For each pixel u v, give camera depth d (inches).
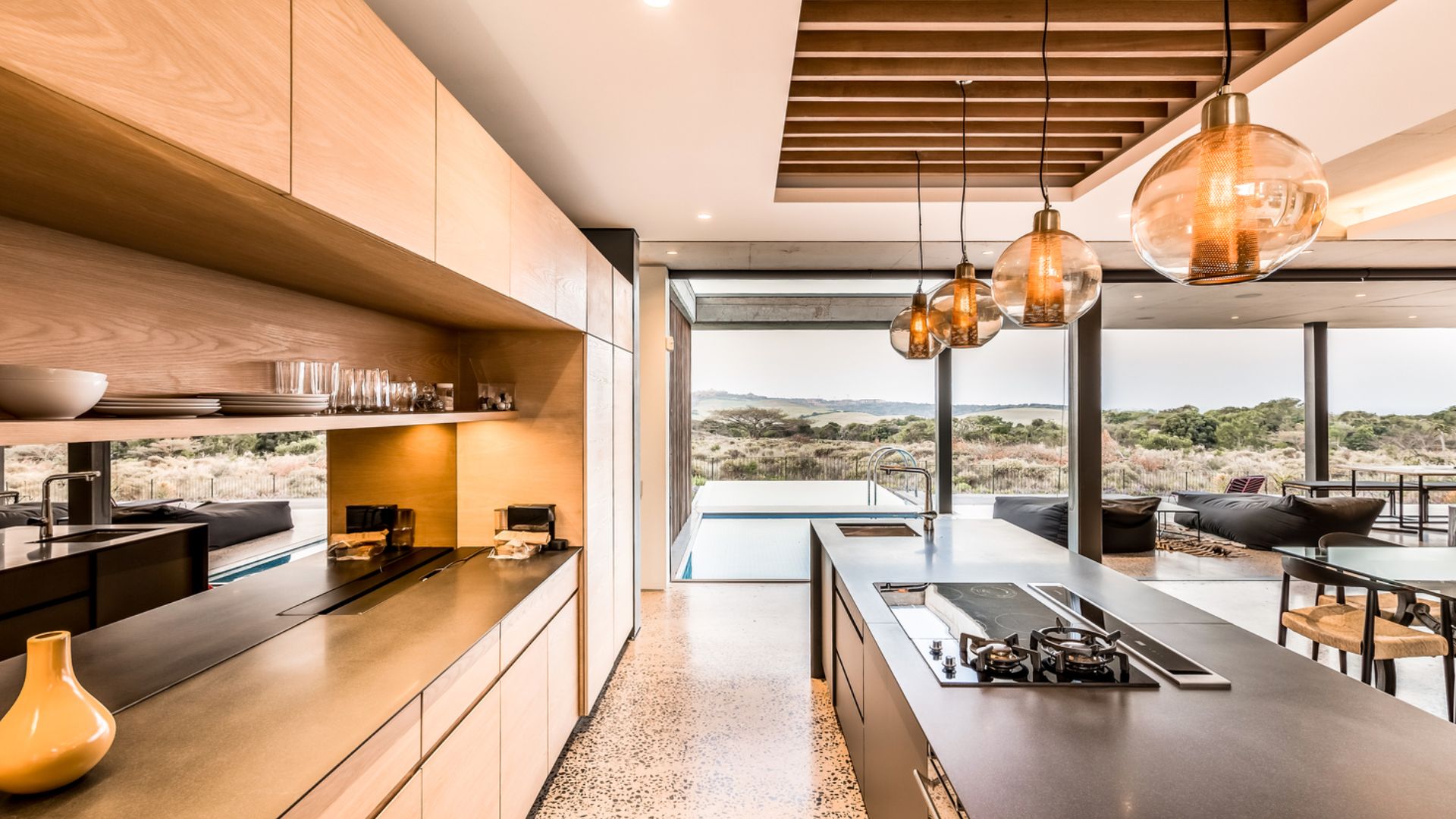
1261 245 43.3
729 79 79.4
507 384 111.4
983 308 98.1
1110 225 144.3
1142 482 249.8
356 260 58.5
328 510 113.0
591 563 111.9
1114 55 78.5
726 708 117.0
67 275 49.6
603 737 106.4
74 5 27.1
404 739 51.5
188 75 32.7
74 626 68.6
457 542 110.1
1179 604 80.0
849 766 97.4
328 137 43.8
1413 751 44.3
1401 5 64.0
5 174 36.7
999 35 78.4
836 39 78.5
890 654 63.4
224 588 83.7
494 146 72.6
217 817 36.1
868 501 232.7
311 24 42.1
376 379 76.1
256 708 50.0
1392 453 248.1
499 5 64.1
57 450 91.7
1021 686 54.8
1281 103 84.7
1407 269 187.6
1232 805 38.1
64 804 37.0
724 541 236.8
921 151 115.4
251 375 68.3
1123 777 41.2
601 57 74.4
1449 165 125.0
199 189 39.2
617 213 136.3
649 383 188.5
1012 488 226.4
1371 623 103.7
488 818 69.9
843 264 185.2
